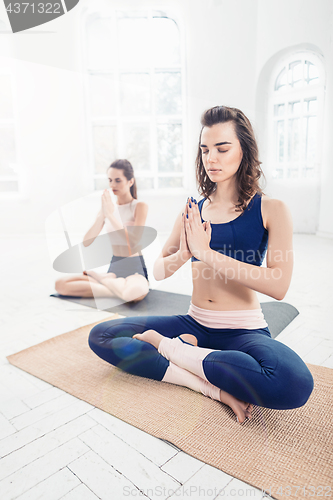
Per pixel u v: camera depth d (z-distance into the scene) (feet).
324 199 16.57
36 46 16.31
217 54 17.85
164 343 4.56
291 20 16.33
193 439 3.68
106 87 18.44
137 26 18.72
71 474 3.29
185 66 18.38
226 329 4.37
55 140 15.78
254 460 3.36
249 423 3.92
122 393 4.60
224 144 3.95
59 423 4.06
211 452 3.49
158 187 16.92
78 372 5.21
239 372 3.77
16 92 16.01
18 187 15.75
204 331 4.52
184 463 3.38
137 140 18.45
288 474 3.17
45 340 6.42
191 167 16.29
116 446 3.64
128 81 18.97
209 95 18.19
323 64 15.94
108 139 17.99
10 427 4.01
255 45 17.34
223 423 3.93
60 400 4.53
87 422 4.06
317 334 6.29
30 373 5.24
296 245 14.76
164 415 4.09
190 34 18.07
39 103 15.92
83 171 16.20
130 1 18.01
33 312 7.79
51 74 16.15
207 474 3.23
